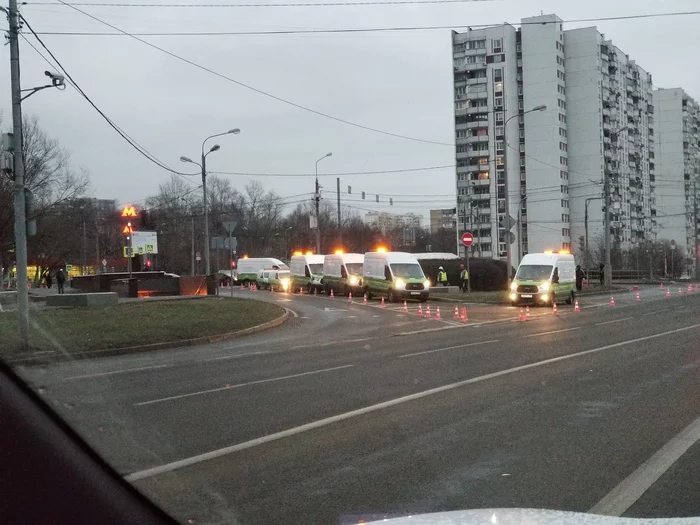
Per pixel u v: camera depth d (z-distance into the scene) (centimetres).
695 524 416
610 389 970
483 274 4653
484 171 9669
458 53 9762
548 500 501
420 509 486
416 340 1762
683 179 11119
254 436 713
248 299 3262
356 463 609
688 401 873
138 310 2484
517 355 1381
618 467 586
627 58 10262
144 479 534
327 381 1088
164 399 934
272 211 9331
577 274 4234
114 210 7850
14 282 5441
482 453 637
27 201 1473
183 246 7875
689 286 5284
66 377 1036
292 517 472
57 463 475
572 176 9331
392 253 3594
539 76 9088
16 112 1523
